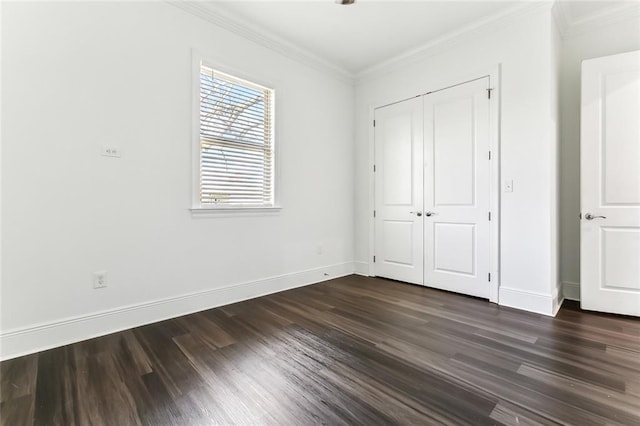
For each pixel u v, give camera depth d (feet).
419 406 4.52
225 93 9.39
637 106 7.94
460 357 6.00
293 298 10.00
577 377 5.25
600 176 8.43
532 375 5.32
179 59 8.32
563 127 9.72
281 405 4.58
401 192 11.99
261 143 10.32
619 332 7.13
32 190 6.27
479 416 4.30
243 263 9.86
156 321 7.97
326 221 12.50
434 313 8.54
